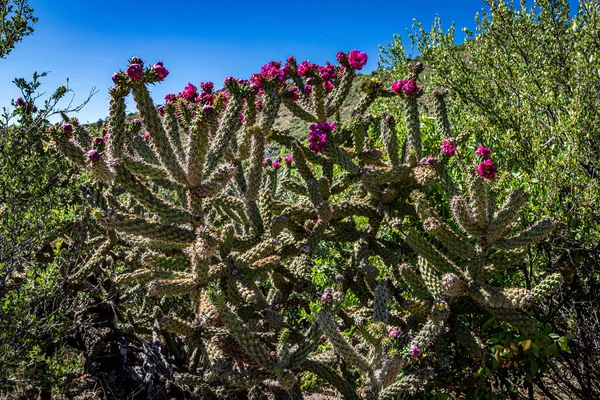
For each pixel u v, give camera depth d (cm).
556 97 532
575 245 415
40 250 521
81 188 472
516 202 307
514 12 670
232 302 352
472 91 671
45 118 470
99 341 491
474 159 458
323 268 525
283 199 645
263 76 370
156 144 302
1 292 441
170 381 439
